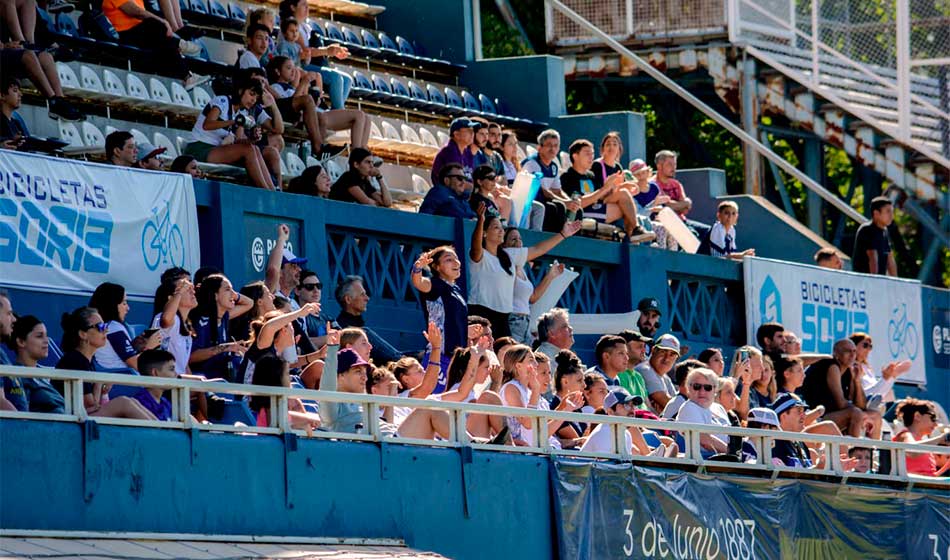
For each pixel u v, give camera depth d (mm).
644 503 33469
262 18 46812
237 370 32719
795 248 59719
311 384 33781
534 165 48625
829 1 63719
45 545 23266
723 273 52812
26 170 34938
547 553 31562
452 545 29766
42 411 26641
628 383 40438
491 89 60844
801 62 63906
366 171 43531
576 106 69875
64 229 35531
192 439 25875
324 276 40812
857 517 39000
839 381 45500
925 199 63312
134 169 37062
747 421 39250
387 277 42844
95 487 24484
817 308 55281
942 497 41688
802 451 39250
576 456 32688
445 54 61531
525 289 43469
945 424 58750
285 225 38219
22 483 23641
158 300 32031
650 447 37188
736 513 35625
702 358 42031
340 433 28250
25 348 26812
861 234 58531
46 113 42625
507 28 70125
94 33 45406
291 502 27219
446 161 46906
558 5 64188
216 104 42062
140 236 37000
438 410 31562
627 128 59000
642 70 64938
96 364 30297
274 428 27219
